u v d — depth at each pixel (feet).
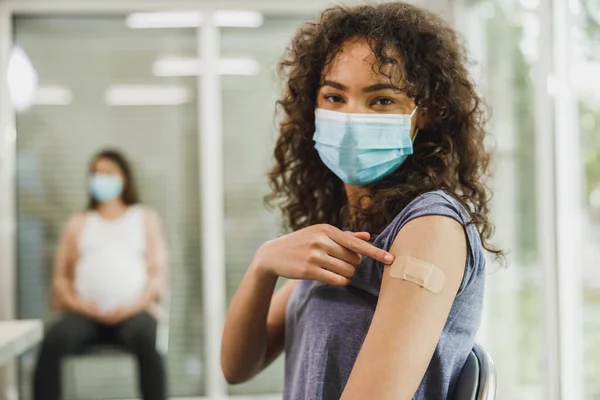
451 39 3.42
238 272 12.39
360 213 3.24
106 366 12.14
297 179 3.92
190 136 12.27
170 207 12.28
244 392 12.37
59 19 12.01
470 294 2.82
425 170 3.27
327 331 3.00
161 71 12.18
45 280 12.05
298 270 2.99
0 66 11.82
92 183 11.24
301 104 3.70
